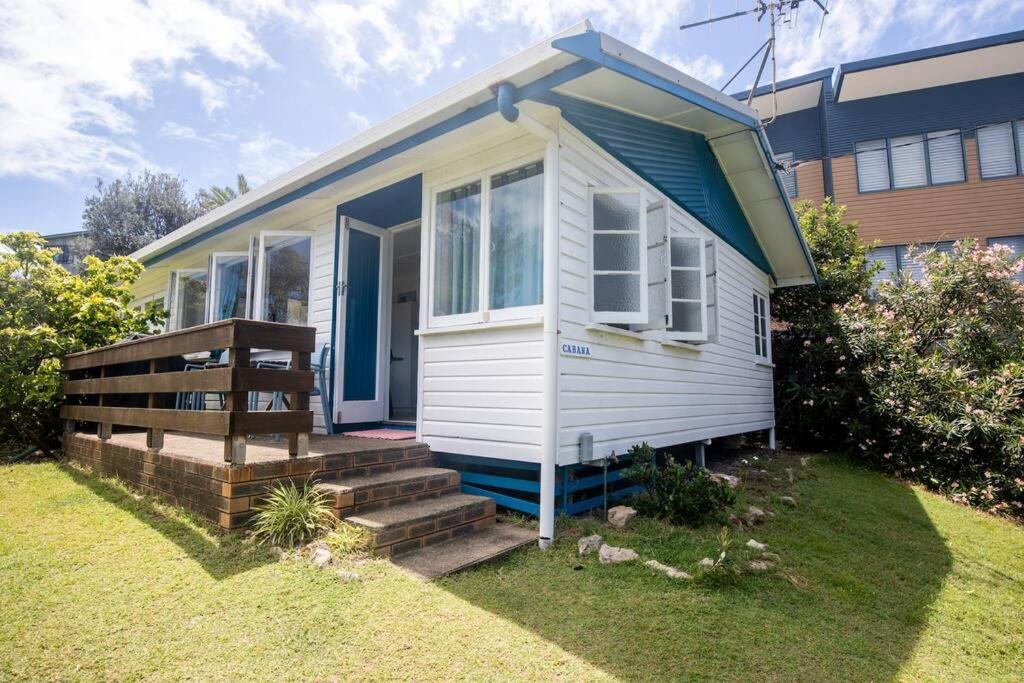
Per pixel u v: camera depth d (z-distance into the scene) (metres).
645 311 4.51
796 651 2.58
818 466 7.75
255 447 4.43
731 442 8.37
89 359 5.64
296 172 5.32
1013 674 2.66
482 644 2.43
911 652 2.77
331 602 2.67
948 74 11.94
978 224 11.84
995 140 11.93
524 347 4.18
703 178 6.48
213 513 3.53
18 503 4.15
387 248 6.43
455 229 4.88
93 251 23.28
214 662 2.18
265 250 6.45
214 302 7.21
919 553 4.54
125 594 2.67
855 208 12.70
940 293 8.50
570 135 4.43
